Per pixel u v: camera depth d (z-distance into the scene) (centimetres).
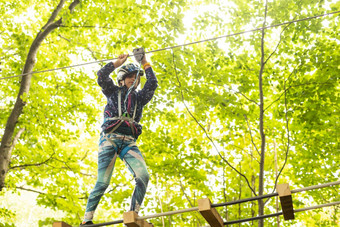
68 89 977
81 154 1025
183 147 902
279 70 835
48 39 991
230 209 916
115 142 374
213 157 856
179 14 820
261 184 770
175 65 852
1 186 774
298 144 902
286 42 816
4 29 984
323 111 820
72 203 884
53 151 916
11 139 816
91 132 1008
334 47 801
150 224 358
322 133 877
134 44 862
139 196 353
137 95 402
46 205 873
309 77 825
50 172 908
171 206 925
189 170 884
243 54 824
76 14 880
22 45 899
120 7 843
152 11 830
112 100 388
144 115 890
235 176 928
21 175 925
